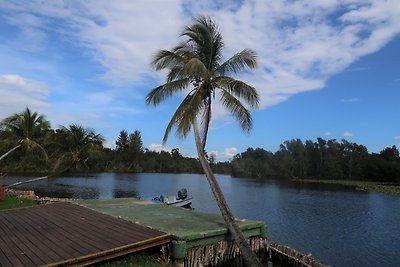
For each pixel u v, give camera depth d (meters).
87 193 42.31
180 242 10.95
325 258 17.67
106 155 92.94
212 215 15.48
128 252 10.11
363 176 92.88
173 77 17.53
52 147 37.19
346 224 26.78
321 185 74.12
